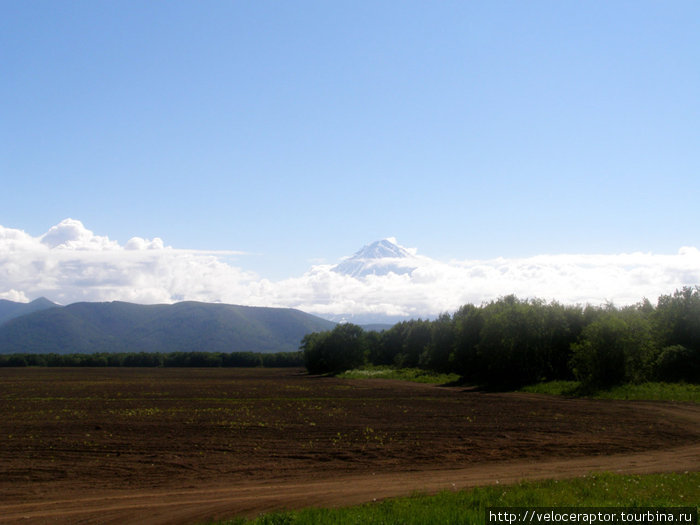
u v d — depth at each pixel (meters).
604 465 19.66
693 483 15.52
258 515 13.55
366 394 58.34
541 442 25.11
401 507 13.04
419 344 122.06
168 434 27.97
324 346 124.62
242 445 24.59
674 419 33.12
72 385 76.12
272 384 79.25
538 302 74.25
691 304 59.97
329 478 18.17
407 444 24.83
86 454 22.50
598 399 48.47
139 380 91.25
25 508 14.67
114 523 13.29
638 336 55.12
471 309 91.12
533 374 69.06
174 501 15.27
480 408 41.81
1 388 69.31
